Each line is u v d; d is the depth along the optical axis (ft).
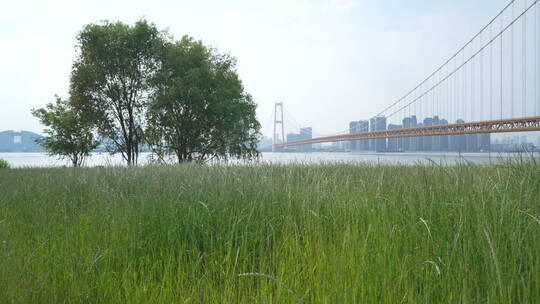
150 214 12.65
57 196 18.90
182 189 16.11
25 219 14.65
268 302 6.95
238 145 92.48
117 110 88.12
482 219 8.84
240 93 94.38
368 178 18.78
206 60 91.66
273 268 9.04
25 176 29.17
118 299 7.79
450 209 10.59
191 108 83.97
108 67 84.23
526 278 6.79
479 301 6.26
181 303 7.48
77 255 9.80
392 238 8.96
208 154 91.15
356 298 6.77
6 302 7.32
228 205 13.20
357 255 8.21
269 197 14.23
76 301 7.75
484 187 11.93
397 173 19.74
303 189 15.43
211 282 8.58
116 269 9.31
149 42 86.48
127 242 10.68
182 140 87.40
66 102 93.76
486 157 20.80
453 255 7.72
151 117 85.46
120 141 89.97
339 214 12.00
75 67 84.23
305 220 11.69
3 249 9.65
